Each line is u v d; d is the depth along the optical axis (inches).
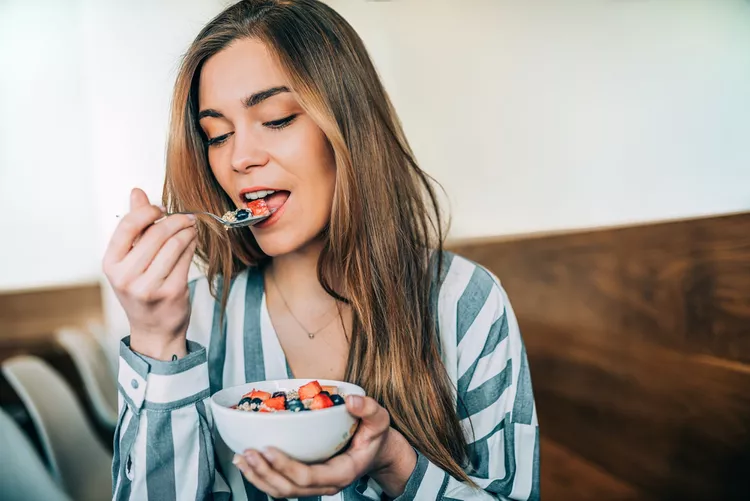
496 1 77.4
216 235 38.7
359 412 25.0
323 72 34.6
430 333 37.9
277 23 34.0
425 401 36.2
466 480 34.2
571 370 66.3
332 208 35.1
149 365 30.0
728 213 47.7
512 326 40.1
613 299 59.8
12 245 163.0
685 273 51.4
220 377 38.6
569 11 65.5
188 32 131.2
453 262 41.7
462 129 87.4
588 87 64.0
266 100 33.2
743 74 47.5
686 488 51.2
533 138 73.0
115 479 32.2
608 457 60.8
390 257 37.2
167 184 38.7
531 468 38.5
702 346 50.0
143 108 151.6
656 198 55.6
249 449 24.1
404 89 100.6
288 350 38.7
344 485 26.1
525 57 72.9
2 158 162.4
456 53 86.2
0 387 117.5
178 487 31.2
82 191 169.9
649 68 56.3
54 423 74.8
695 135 51.4
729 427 47.2
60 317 158.4
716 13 48.9
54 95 165.9
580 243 64.3
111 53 155.6
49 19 164.4
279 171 33.7
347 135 36.2
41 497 56.9
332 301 38.5
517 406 39.2
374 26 104.1
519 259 75.4
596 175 63.3
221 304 38.9
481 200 84.9
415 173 41.8
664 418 53.6
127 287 27.9
